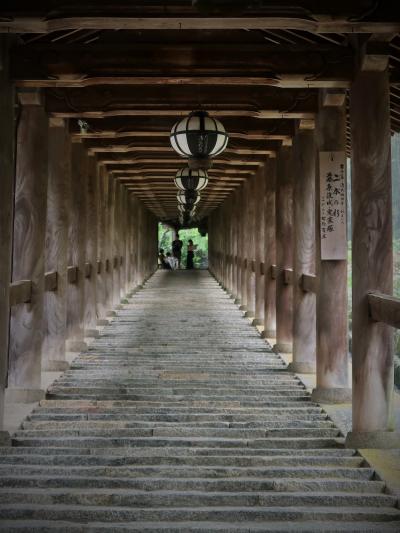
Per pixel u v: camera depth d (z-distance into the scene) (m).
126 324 11.14
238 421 5.74
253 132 7.55
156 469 4.54
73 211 8.89
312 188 7.49
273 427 5.60
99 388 6.64
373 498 4.13
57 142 7.53
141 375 7.31
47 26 4.27
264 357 8.40
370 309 4.99
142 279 19.16
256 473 4.53
